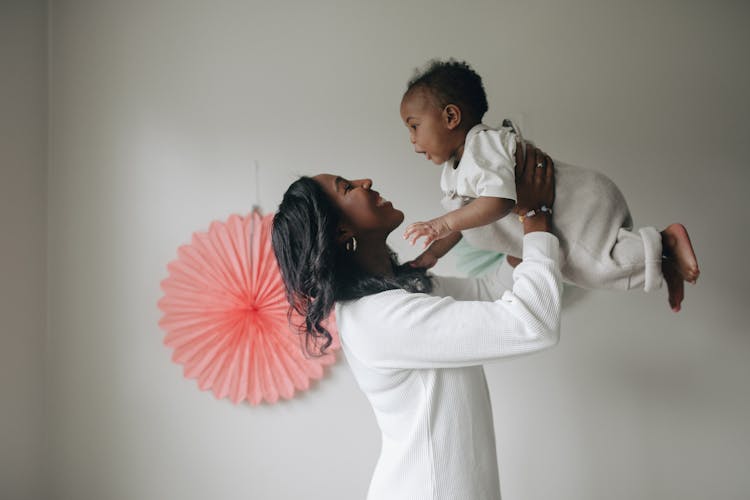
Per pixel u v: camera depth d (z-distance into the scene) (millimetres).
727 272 2021
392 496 1291
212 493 2049
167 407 2072
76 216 2125
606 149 2057
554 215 1346
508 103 2068
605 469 1994
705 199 2041
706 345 2006
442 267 2027
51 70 2146
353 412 2043
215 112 2129
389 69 2105
